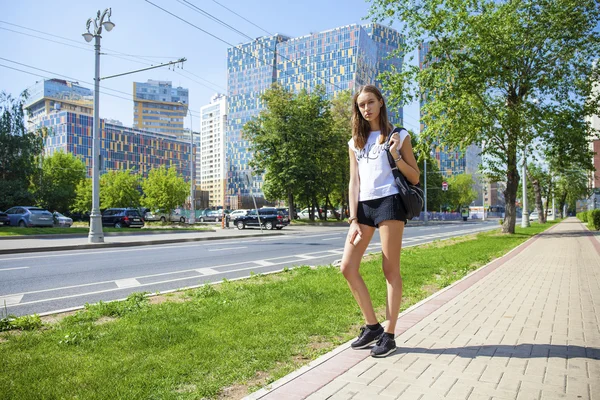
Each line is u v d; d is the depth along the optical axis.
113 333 4.06
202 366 3.19
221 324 4.34
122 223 32.12
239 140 146.75
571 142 20.55
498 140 21.53
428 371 3.00
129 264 10.62
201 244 17.80
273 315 4.71
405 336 3.88
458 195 97.38
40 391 2.71
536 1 20.09
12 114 38.59
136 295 5.86
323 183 46.12
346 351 3.49
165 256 12.61
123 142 141.62
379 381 2.83
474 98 19.41
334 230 32.19
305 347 3.69
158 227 34.28
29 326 4.46
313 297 5.70
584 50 20.94
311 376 2.93
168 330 4.10
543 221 40.12
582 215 45.50
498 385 2.73
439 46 20.03
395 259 3.37
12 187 37.22
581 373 2.92
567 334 3.93
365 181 3.39
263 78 137.38
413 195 3.27
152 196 39.84
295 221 46.78
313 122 44.91
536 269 8.90
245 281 7.55
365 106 3.38
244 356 3.39
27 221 27.61
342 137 46.62
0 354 3.47
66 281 7.99
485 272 8.38
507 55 19.14
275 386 2.76
